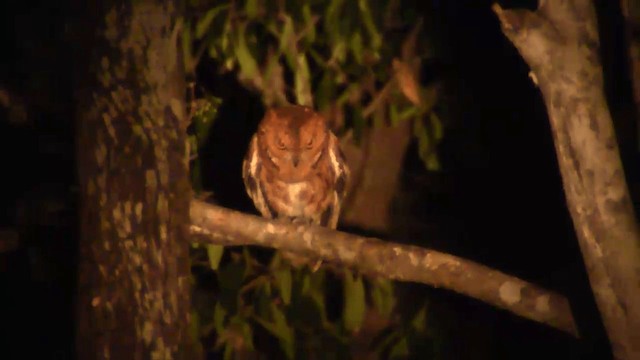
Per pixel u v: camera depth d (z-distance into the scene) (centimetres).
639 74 829
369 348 1176
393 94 1029
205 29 937
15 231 1040
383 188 1209
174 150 761
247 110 1193
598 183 682
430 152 1017
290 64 973
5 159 1077
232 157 1211
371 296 1087
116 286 750
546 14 678
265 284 977
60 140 1063
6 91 1038
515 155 1215
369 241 802
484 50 1184
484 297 791
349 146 1198
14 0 1015
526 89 1192
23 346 1157
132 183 746
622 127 949
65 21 788
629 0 826
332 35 955
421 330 1006
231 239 824
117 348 750
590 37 676
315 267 960
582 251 705
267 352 1167
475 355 1223
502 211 1230
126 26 743
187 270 771
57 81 1021
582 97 674
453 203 1229
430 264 791
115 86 744
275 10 966
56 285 1102
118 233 747
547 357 1224
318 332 995
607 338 771
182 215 766
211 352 1159
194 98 1017
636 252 688
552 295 782
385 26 1020
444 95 1134
